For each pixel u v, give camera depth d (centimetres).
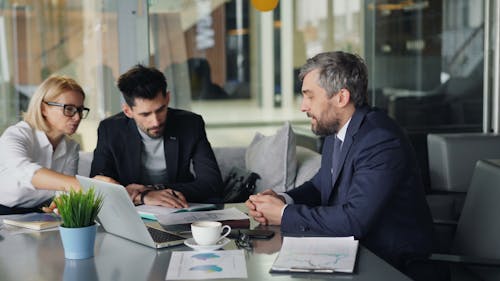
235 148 427
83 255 200
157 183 321
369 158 241
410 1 545
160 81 298
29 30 468
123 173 318
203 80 518
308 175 346
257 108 538
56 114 301
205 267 188
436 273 238
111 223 227
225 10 518
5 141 294
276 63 537
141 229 211
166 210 259
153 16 495
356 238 231
